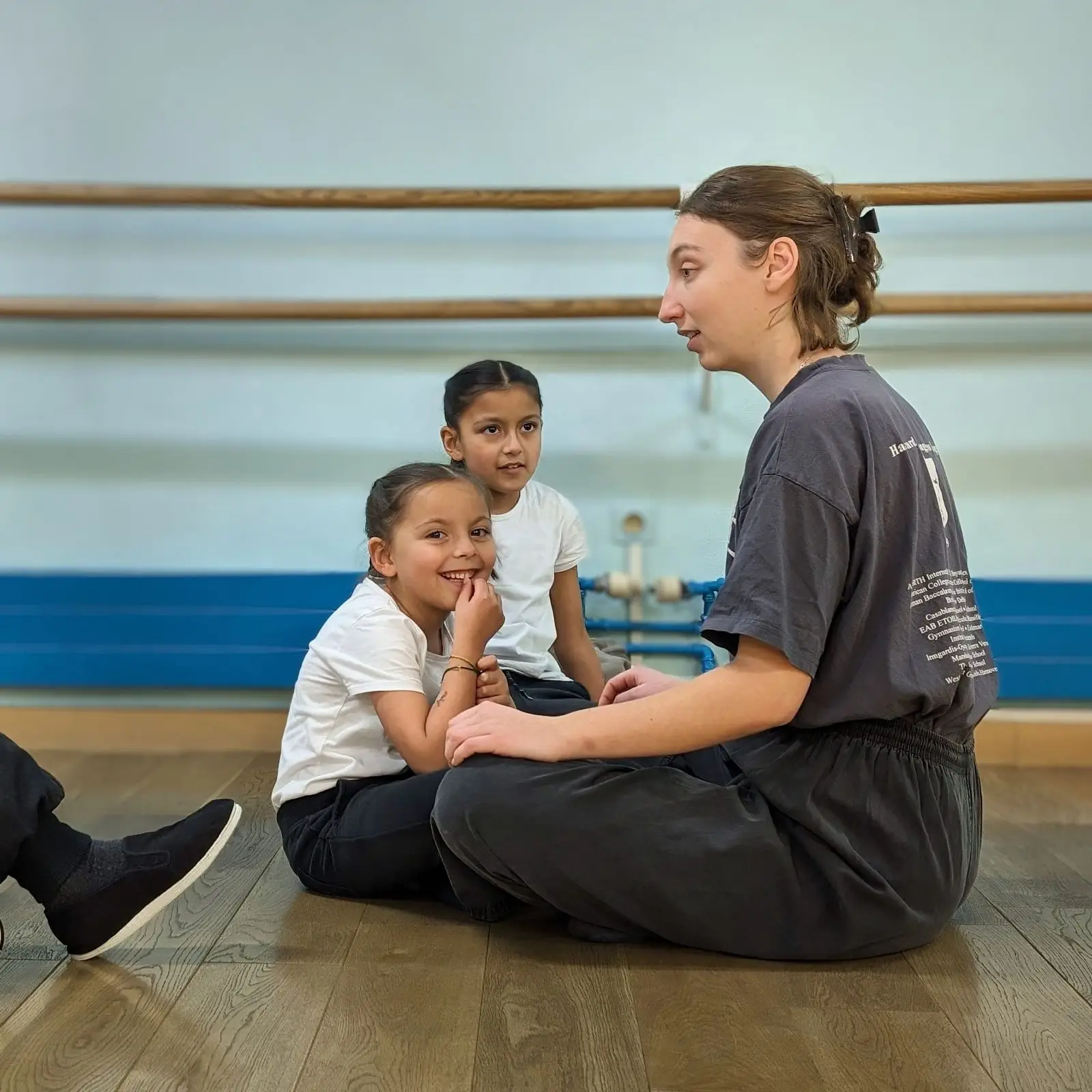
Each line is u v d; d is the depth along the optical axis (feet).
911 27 6.02
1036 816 4.89
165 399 6.15
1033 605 5.99
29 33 6.04
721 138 6.07
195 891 3.76
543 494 5.31
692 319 3.26
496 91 6.07
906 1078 2.42
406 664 3.70
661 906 3.06
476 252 6.11
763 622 2.85
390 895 3.69
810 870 3.07
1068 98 6.02
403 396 6.15
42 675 6.02
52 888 3.03
